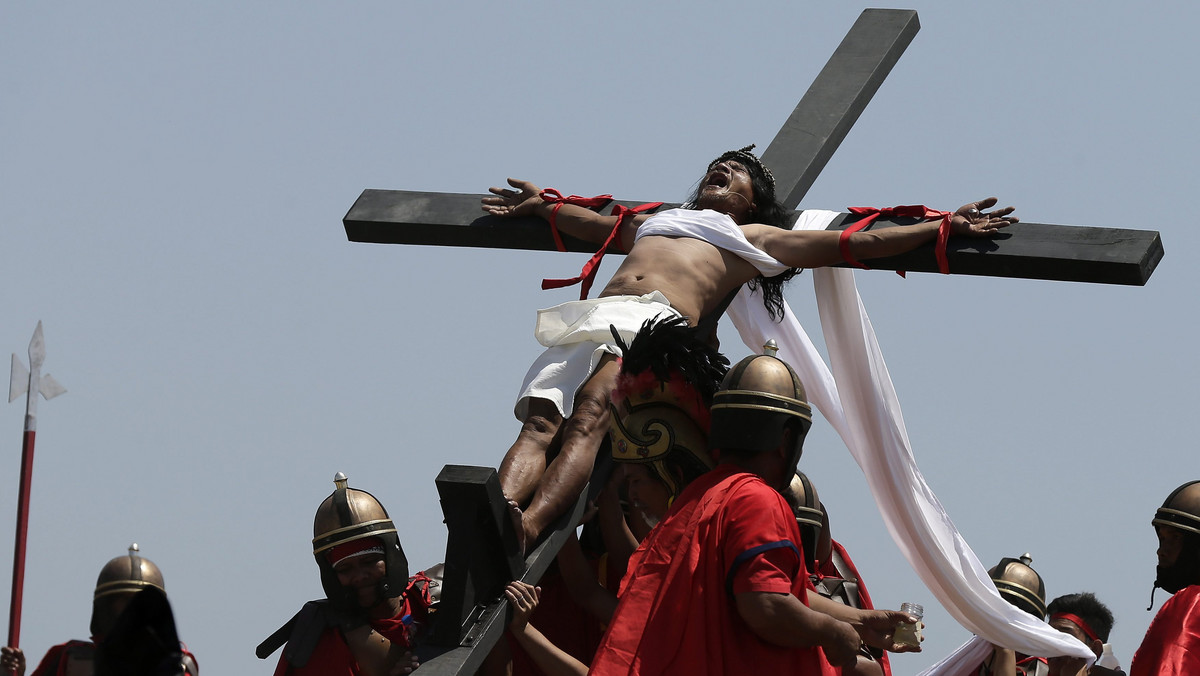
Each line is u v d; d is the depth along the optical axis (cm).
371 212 1994
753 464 1093
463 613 1222
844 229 1808
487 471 1243
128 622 577
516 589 1262
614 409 1227
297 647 1307
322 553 1316
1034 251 1709
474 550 1239
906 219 1814
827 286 1909
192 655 1159
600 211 1927
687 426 1204
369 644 1312
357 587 1313
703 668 1005
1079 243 1711
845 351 1925
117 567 1226
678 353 1195
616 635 1023
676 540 1047
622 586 1055
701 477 1089
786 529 1030
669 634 1015
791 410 1091
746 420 1085
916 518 1877
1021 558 1872
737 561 1010
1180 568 1472
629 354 1212
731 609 1022
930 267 1756
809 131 2114
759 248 1791
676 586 1025
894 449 1906
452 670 1171
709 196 1861
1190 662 1375
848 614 1165
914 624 1155
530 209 1947
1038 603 1825
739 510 1030
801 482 1569
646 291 1661
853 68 2233
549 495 1365
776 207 1888
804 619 994
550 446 1462
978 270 1741
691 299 1692
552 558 1340
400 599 1354
